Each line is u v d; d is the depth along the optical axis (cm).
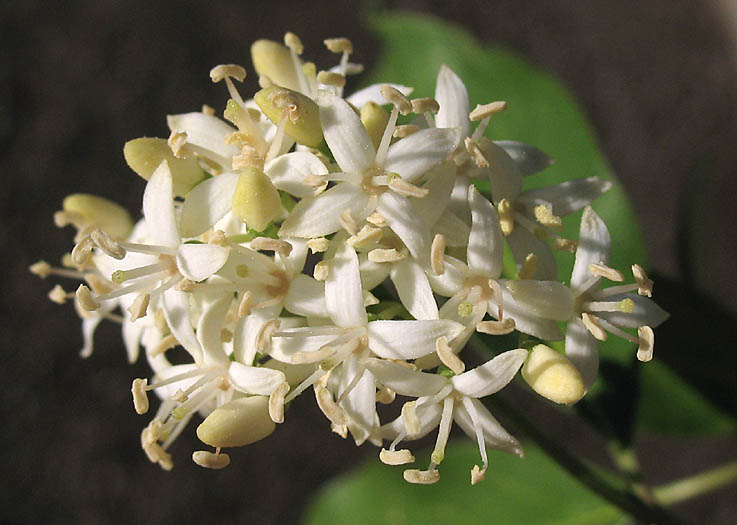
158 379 12
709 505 19
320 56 22
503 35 22
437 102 11
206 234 11
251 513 21
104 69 23
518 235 12
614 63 21
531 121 14
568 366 11
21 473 21
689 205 14
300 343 11
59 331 21
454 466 14
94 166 22
